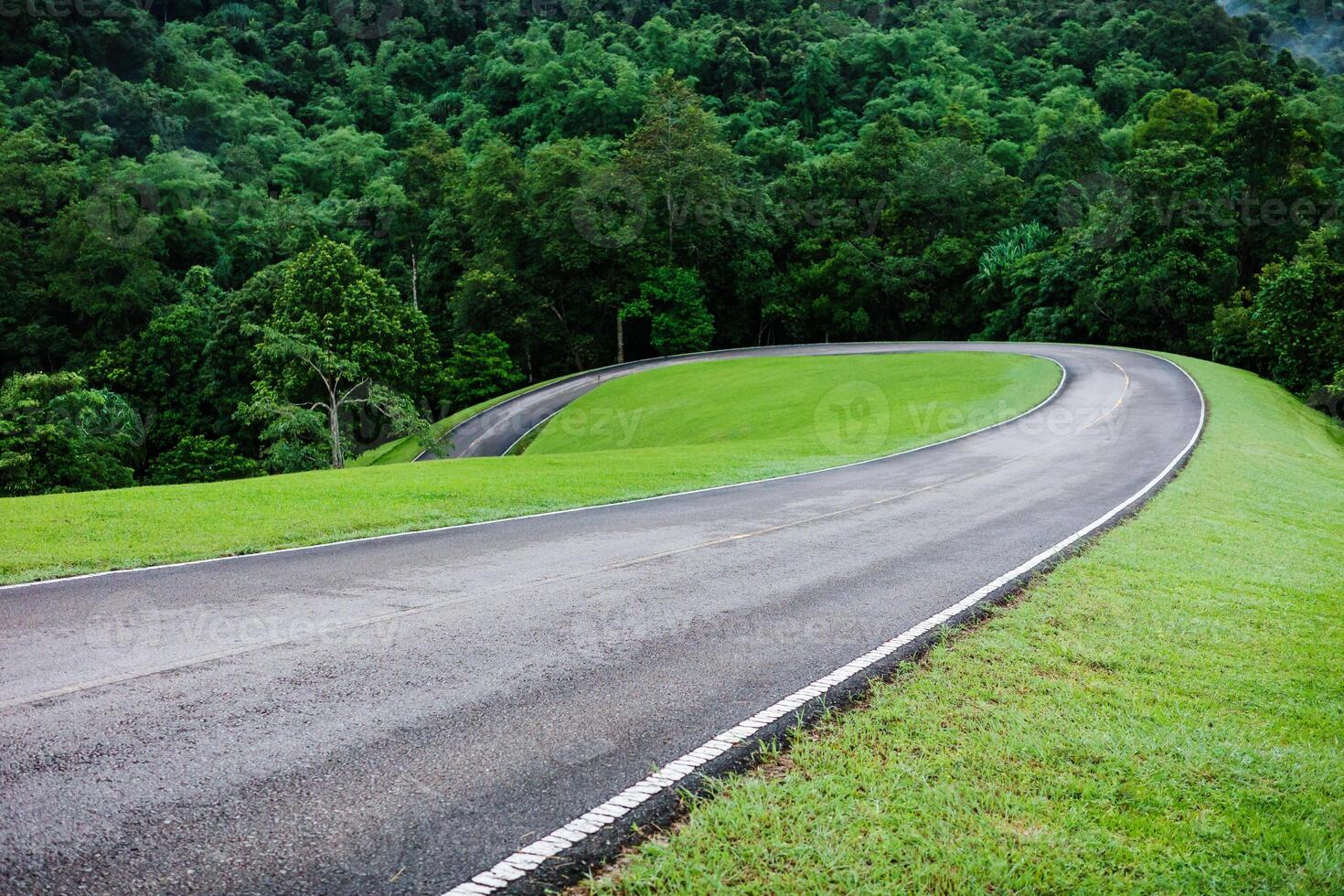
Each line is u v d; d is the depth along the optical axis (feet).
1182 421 99.60
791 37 405.18
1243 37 416.26
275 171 319.47
